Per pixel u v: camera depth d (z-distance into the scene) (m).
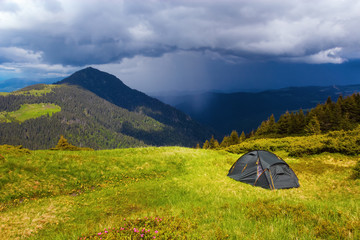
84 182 15.87
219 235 5.34
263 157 15.69
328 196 11.44
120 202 12.42
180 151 28.41
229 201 10.48
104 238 4.94
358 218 6.09
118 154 25.77
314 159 22.38
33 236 8.38
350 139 23.84
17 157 16.89
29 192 13.32
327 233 5.28
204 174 18.28
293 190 13.36
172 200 12.30
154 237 4.80
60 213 10.80
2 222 9.49
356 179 13.73
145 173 18.94
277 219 6.71
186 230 5.57
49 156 18.11
